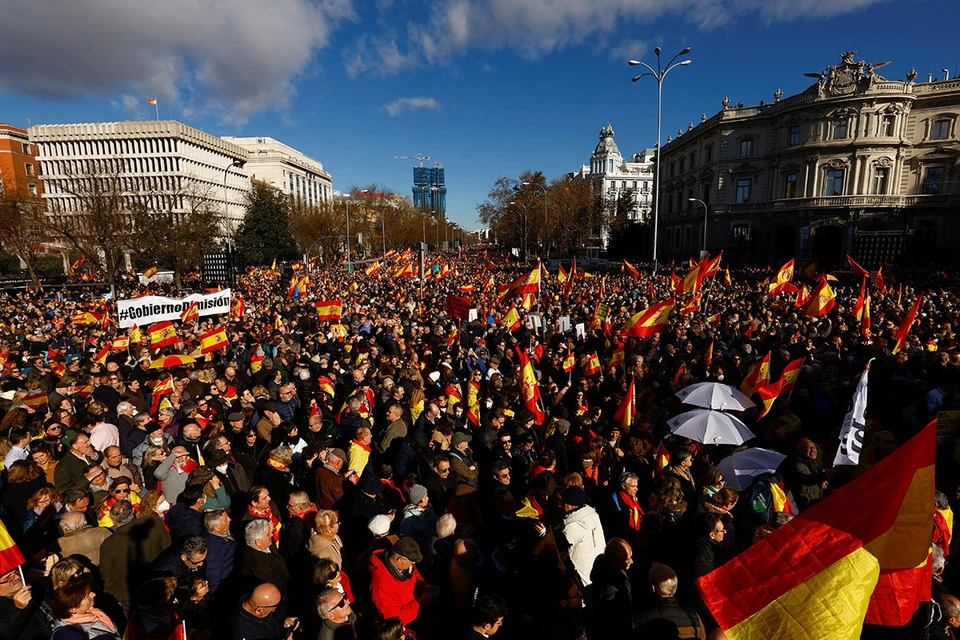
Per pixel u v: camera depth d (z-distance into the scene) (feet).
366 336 46.03
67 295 104.12
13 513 16.61
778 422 23.84
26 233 119.75
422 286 98.22
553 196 230.68
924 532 8.06
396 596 13.37
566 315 54.85
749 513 16.33
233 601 13.53
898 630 11.80
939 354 31.01
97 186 111.14
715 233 193.67
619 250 238.27
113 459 18.38
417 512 16.76
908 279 99.50
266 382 32.71
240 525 15.55
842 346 39.55
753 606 8.78
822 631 8.20
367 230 278.26
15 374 33.27
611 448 21.97
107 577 13.85
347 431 24.36
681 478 18.51
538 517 17.13
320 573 12.54
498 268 163.84
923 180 156.76
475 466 20.76
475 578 13.94
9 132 257.96
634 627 11.72
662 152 252.21
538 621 13.29
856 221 158.40
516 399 28.84
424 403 27.45
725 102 188.96
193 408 24.03
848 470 20.26
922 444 8.17
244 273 142.72
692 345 40.86
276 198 223.71
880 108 154.40
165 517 16.44
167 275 127.13
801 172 169.37
